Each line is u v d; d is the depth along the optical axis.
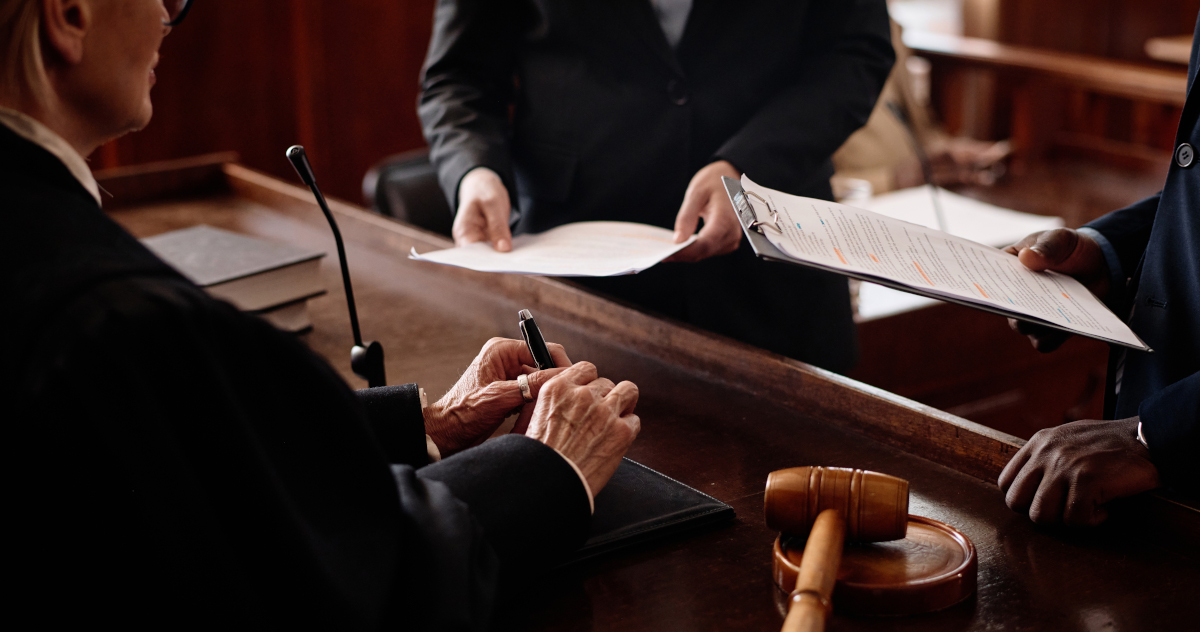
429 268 1.92
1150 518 0.94
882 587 0.81
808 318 1.92
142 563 0.65
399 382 1.41
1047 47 6.21
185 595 0.65
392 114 4.66
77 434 0.62
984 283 1.08
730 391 1.33
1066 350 2.79
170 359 0.63
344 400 0.71
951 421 1.10
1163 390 0.95
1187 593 0.86
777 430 1.21
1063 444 0.97
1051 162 4.08
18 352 0.61
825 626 0.73
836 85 1.75
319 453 0.70
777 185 1.64
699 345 1.40
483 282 1.79
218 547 0.65
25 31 0.70
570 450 0.91
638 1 1.73
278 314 1.61
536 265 1.40
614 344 1.52
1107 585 0.87
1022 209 3.46
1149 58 6.12
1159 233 1.17
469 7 1.84
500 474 0.85
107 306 0.62
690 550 0.95
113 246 0.66
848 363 2.00
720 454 1.15
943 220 2.91
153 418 0.62
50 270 0.63
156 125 4.15
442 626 0.70
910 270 1.05
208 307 0.65
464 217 1.60
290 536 0.66
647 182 1.80
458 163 1.71
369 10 4.44
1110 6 6.16
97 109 0.75
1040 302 1.07
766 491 0.87
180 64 4.13
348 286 1.23
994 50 4.36
